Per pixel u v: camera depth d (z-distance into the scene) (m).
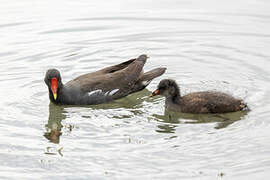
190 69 19.17
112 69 18.23
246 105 15.69
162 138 14.19
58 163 13.09
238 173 12.32
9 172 12.75
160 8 24.55
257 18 23.02
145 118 15.76
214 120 15.43
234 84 17.64
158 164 12.83
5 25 22.64
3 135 14.59
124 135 14.48
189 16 23.58
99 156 13.30
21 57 20.09
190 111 16.09
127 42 21.58
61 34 22.12
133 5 24.94
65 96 16.94
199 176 12.26
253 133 14.21
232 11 23.84
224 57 19.88
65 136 14.52
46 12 24.03
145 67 19.55
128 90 17.86
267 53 19.88
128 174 12.45
